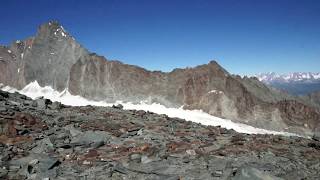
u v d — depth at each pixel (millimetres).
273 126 113250
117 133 23469
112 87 140875
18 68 164250
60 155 18594
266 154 19891
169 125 28188
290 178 15188
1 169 15570
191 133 25578
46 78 155375
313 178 15414
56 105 32375
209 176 15180
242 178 14008
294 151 21219
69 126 24703
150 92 136500
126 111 34156
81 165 17109
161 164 17000
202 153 19203
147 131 24578
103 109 34250
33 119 24219
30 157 17656
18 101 31594
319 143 23766
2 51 173500
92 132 22406
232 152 19984
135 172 16016
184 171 16016
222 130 28344
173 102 130250
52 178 15016
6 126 21438
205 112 122000
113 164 17219
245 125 112750
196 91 129625
